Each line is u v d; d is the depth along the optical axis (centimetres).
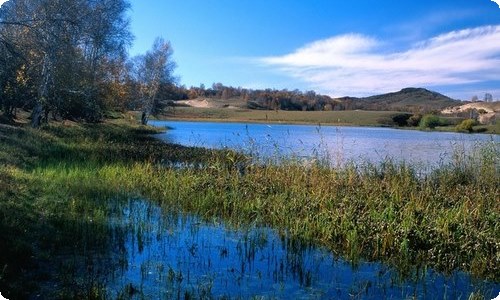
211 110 13538
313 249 881
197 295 652
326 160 1622
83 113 3912
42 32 2844
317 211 1059
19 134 2155
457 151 1734
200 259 803
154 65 6112
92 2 3291
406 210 996
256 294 670
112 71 4544
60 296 622
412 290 703
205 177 1412
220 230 987
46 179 1312
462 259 825
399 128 9225
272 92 16412
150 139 3722
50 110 3531
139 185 1416
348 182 1289
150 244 870
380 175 1492
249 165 1541
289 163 1522
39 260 740
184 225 1015
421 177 1531
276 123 10150
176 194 1284
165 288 674
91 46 3666
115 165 1731
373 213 994
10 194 1030
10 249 733
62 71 3016
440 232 891
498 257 796
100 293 634
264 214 1097
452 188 1313
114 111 5088
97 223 954
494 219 981
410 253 838
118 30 3575
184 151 2483
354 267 793
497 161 1491
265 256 834
